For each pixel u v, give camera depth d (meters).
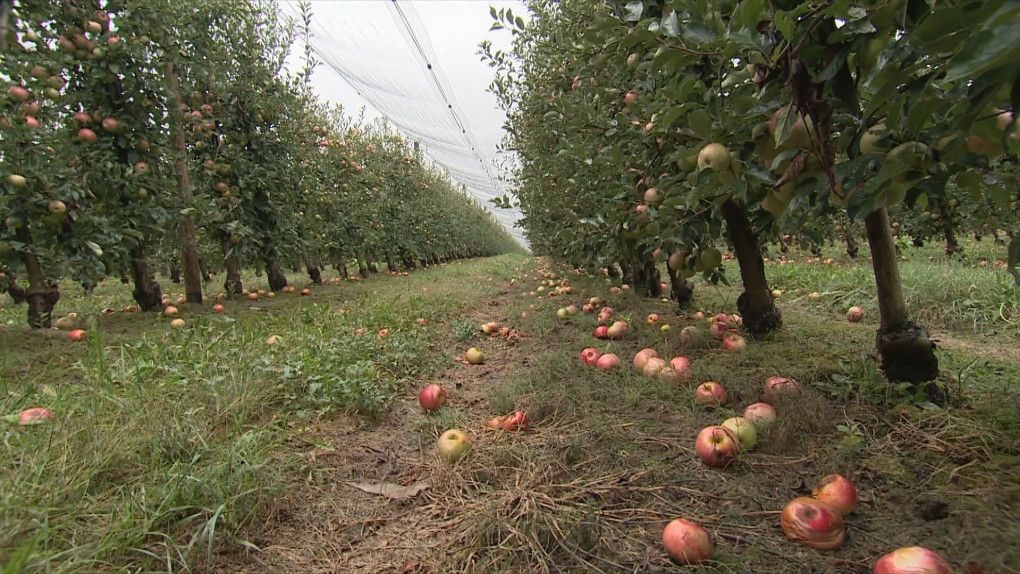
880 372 2.66
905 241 11.40
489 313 7.14
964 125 1.01
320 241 10.23
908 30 1.37
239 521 1.74
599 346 4.26
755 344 3.66
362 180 12.15
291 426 2.62
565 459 2.14
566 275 10.71
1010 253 1.35
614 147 3.33
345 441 2.54
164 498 1.65
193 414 2.29
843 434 2.17
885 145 1.47
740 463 2.03
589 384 3.09
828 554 1.48
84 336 4.14
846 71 1.97
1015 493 1.59
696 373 3.07
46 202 4.23
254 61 7.72
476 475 2.11
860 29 1.51
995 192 1.67
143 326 4.88
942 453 1.91
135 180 5.26
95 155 4.91
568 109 4.19
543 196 6.75
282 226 8.23
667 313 5.58
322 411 2.71
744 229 3.89
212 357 3.29
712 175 2.01
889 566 1.28
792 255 12.52
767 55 1.60
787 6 1.70
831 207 2.48
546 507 1.80
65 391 2.46
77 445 1.88
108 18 5.24
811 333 3.98
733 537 1.59
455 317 6.47
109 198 5.13
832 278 7.10
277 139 7.93
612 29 2.89
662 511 1.77
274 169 7.88
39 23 4.61
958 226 9.36
